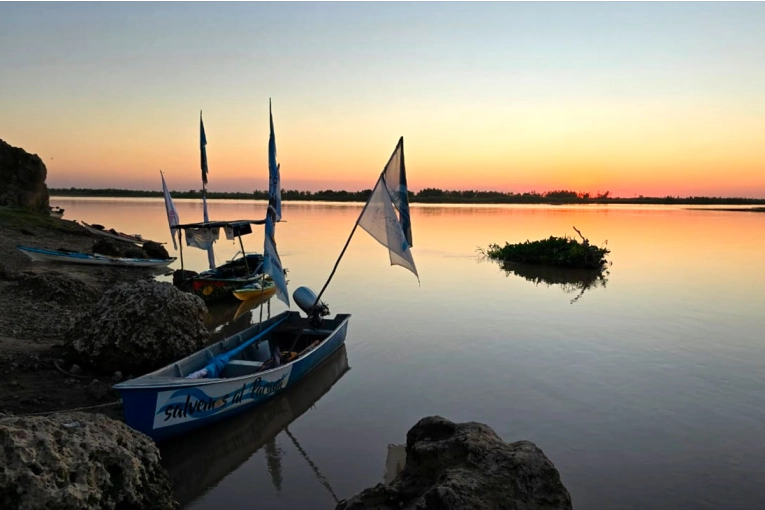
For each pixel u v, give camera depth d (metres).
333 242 38.97
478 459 6.10
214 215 68.62
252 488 7.36
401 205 11.76
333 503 7.00
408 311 17.44
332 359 12.59
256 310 18.84
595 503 6.95
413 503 5.84
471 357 12.77
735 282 22.70
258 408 9.83
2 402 8.65
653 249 34.50
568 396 10.41
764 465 7.93
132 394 7.51
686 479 7.54
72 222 42.25
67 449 5.39
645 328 15.33
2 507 4.71
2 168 43.03
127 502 5.76
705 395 10.45
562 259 26.88
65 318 14.20
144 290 11.46
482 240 39.81
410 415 9.65
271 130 14.60
